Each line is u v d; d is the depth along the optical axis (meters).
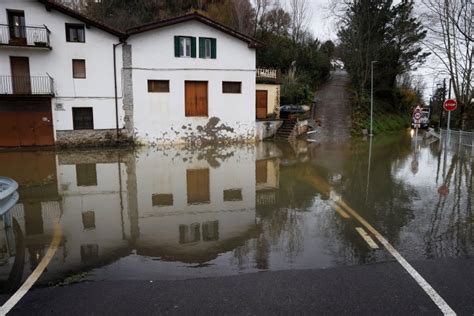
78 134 22.27
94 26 21.73
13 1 20.61
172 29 23.03
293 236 6.20
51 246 5.84
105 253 5.50
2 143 21.39
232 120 25.09
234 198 9.40
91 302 3.97
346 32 41.69
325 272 4.69
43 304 3.94
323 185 10.97
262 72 29.16
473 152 19.53
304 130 29.20
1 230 6.75
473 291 4.18
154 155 18.91
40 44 20.55
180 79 23.56
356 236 6.13
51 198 9.59
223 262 5.07
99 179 12.28
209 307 3.86
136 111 22.97
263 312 3.77
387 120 41.00
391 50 39.56
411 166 14.86
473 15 24.70
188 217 7.62
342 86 48.09
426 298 4.03
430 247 5.57
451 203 8.52
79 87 21.98
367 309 3.82
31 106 21.48
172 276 4.61
